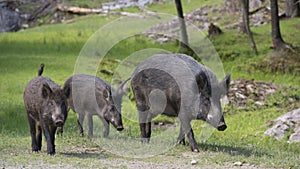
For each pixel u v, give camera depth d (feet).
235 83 161.27
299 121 119.75
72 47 236.84
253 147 103.55
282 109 144.97
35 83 87.51
